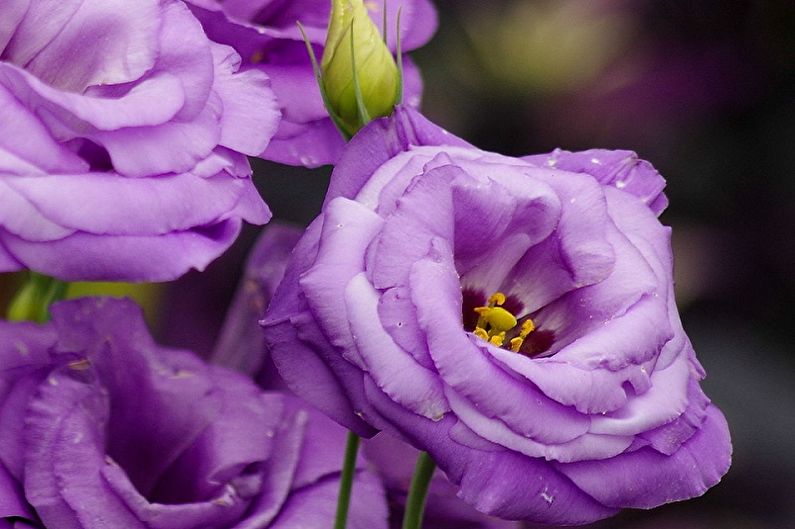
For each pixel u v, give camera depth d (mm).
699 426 512
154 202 489
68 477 514
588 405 498
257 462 537
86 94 508
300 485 536
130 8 508
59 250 483
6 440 517
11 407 518
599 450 499
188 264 488
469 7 847
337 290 499
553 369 498
